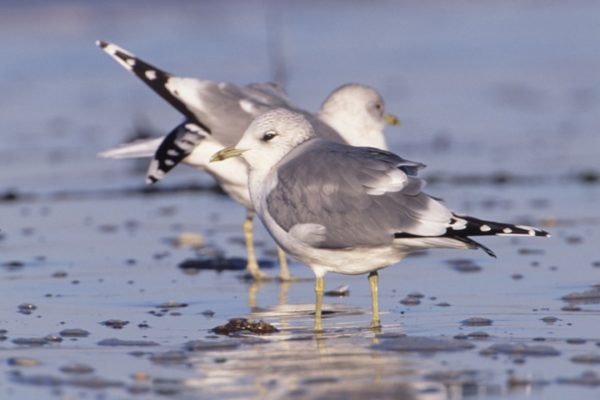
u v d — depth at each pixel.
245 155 11.14
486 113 26.06
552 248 14.29
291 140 11.13
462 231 9.97
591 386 8.51
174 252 14.66
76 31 34.94
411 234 10.09
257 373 8.98
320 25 39.34
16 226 16.28
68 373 8.99
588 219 16.03
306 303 11.95
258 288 12.77
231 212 17.58
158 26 36.66
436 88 29.02
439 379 8.73
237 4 40.56
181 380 8.79
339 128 14.28
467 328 10.46
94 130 24.16
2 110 26.22
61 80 29.86
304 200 10.54
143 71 13.81
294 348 9.80
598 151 21.64
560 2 43.78
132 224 16.52
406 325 10.66
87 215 17.16
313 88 28.11
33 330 10.59
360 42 36.28
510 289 12.18
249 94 14.16
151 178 13.49
